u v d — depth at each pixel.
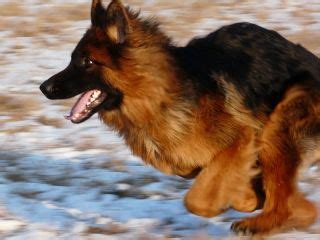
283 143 10.83
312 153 11.01
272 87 10.91
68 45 24.39
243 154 10.66
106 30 10.56
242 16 27.44
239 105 10.66
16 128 17.14
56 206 12.51
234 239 10.68
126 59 10.45
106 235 10.99
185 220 11.85
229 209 12.07
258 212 11.93
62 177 14.09
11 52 23.75
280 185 10.85
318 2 29.59
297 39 23.75
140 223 11.64
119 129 11.23
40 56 23.25
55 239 10.79
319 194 12.57
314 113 10.80
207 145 10.65
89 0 30.58
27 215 11.92
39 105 18.77
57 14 28.27
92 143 16.09
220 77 10.71
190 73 10.66
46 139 16.42
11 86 20.33
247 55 10.95
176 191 13.36
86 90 10.85
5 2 30.06
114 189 13.52
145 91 10.49
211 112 10.59
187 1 29.84
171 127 10.58
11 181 13.91
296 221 10.84
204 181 10.71
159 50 10.54
